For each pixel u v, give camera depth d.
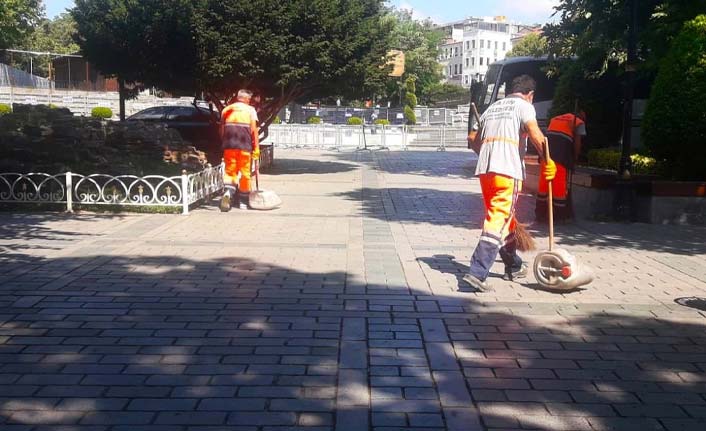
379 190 14.84
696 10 11.76
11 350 4.87
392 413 3.94
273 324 5.47
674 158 11.12
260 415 3.90
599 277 7.10
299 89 18.12
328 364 4.66
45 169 12.09
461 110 51.00
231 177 11.38
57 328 5.33
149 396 4.14
